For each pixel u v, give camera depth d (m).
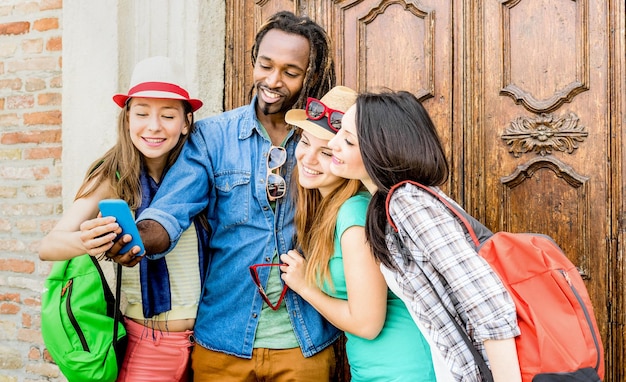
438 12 2.45
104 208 1.61
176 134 1.87
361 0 2.60
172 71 1.87
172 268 1.98
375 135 1.55
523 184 2.32
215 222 2.05
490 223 2.37
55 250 1.71
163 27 2.77
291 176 2.00
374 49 2.58
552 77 2.27
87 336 1.88
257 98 2.10
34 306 3.05
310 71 2.00
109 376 1.88
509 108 2.34
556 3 2.27
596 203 2.20
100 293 1.95
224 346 1.94
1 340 3.14
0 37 3.13
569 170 2.23
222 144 2.04
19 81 3.08
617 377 2.17
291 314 1.93
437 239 1.43
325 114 1.77
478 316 1.37
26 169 3.07
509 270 1.42
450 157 2.43
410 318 1.68
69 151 2.86
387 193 1.57
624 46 2.16
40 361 3.03
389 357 1.66
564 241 2.25
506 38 2.34
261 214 1.98
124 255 1.68
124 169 1.86
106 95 2.78
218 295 1.99
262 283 1.94
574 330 1.37
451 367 1.50
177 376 2.00
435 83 2.46
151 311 1.93
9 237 3.13
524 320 1.37
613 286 2.17
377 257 1.58
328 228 1.76
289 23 1.98
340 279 1.76
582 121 2.22
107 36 2.77
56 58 2.98
